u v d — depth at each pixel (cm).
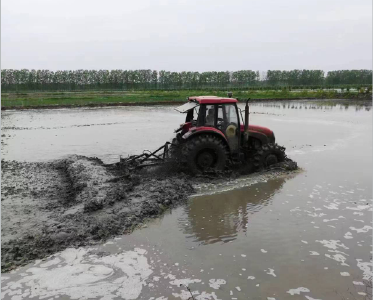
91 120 2331
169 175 884
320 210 673
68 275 454
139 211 639
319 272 459
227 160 912
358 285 430
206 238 559
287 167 943
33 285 432
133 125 2053
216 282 437
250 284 433
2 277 449
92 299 405
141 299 405
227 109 909
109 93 5600
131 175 839
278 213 661
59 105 3344
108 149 1326
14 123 2184
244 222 621
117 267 472
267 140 980
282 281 439
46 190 806
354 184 831
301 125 1977
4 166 1048
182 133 972
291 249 521
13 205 705
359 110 2944
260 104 3612
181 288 425
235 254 507
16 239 542
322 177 892
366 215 646
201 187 813
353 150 1246
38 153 1262
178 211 675
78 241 542
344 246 529
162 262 485
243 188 808
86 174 853
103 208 654
